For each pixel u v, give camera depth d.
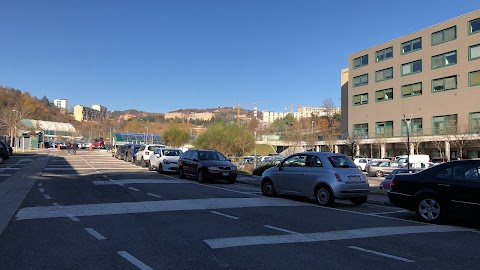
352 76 70.44
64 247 6.82
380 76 64.62
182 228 8.42
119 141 89.44
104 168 26.61
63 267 5.75
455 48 52.28
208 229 8.36
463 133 46.22
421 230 8.83
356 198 12.95
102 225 8.61
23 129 81.00
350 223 9.52
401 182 10.36
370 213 11.52
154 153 25.41
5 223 8.67
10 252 6.50
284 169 13.97
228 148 45.72
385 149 61.47
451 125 50.09
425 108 56.38
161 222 9.02
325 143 71.12
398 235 8.22
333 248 7.00
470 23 50.66
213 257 6.31
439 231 8.76
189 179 20.67
